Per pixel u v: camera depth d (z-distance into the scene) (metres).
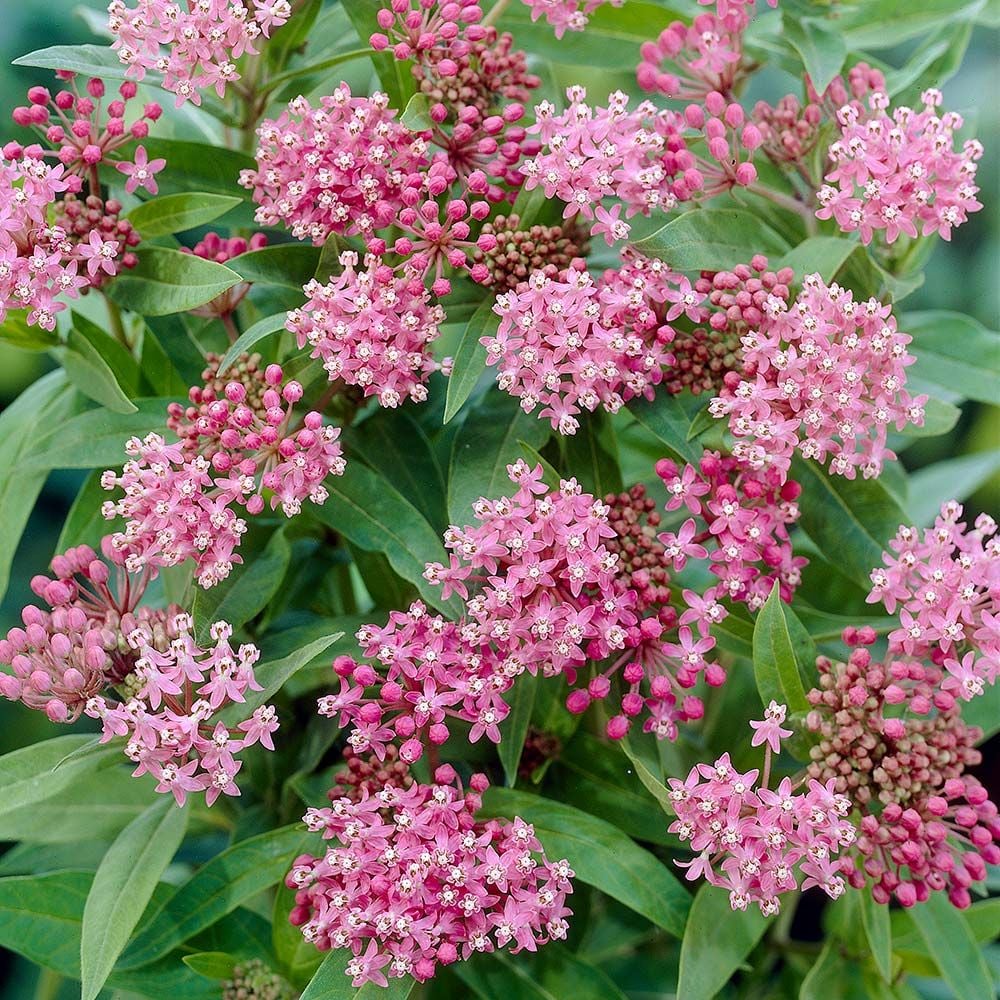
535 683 0.75
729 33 0.77
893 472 0.83
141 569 0.74
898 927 0.79
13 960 1.06
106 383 0.76
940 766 0.73
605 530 0.72
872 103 0.75
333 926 0.72
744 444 0.73
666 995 0.87
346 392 0.78
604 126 0.73
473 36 0.75
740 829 0.71
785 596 0.75
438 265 0.74
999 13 0.80
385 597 0.78
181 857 0.90
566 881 0.72
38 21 1.11
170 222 0.76
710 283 0.75
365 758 0.77
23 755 0.72
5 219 0.72
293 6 0.79
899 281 0.77
